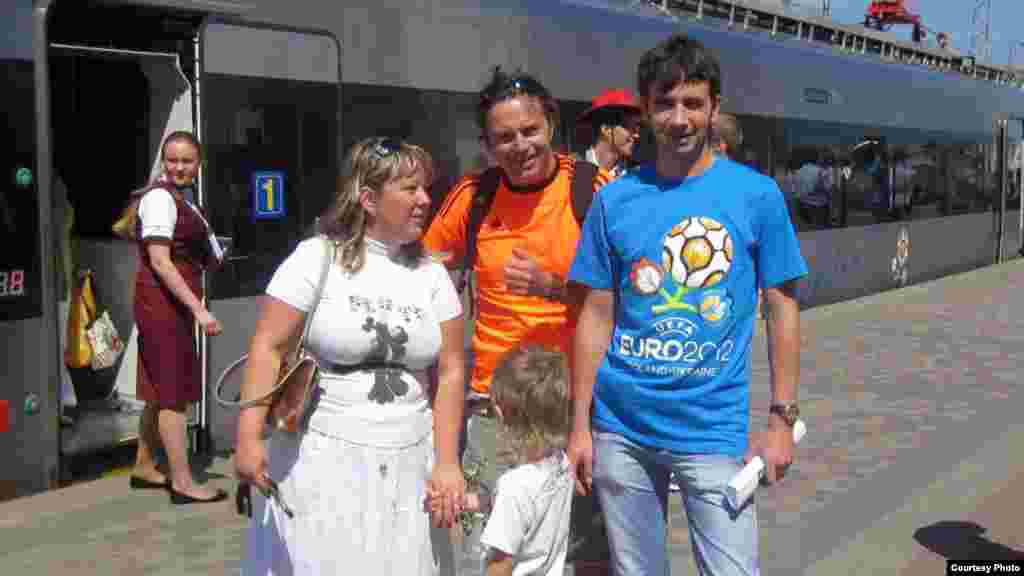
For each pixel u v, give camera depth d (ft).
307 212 22.49
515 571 10.97
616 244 10.57
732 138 17.65
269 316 10.14
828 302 46.73
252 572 10.36
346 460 10.08
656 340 10.40
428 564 10.52
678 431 10.43
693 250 10.19
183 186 18.31
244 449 10.01
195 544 16.76
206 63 20.38
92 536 16.94
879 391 29.60
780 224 10.35
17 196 17.80
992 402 28.48
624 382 10.61
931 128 56.49
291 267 10.16
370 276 10.17
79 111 21.21
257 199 21.47
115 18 19.24
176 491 18.42
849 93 47.29
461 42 26.37
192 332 18.42
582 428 10.98
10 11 17.62
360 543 10.07
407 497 10.28
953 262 60.54
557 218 11.96
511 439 10.85
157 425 19.01
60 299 21.29
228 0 20.61
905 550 17.48
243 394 10.11
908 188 53.93
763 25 47.16
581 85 30.71
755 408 27.43
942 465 22.49
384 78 24.20
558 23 29.86
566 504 11.17
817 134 44.65
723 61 38.27
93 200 21.44
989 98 65.46
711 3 42.24
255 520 10.37
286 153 22.03
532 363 10.75
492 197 12.19
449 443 10.56
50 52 18.17
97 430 20.57
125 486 19.26
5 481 18.01
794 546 17.69
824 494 20.52
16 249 17.83
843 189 47.11
